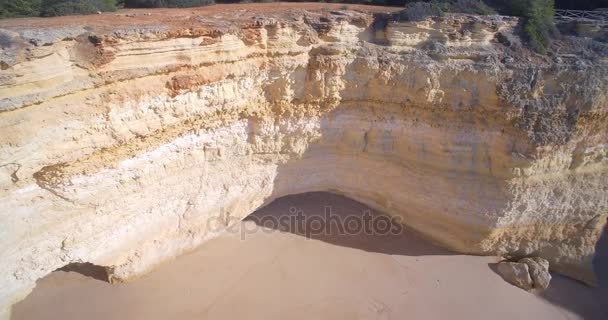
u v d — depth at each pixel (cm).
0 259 895
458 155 1312
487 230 1339
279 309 1176
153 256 1230
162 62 1052
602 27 1362
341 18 1270
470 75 1241
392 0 1900
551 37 1336
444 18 1270
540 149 1212
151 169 1139
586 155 1280
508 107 1215
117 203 1098
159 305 1145
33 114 860
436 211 1394
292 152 1397
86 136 966
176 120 1130
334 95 1312
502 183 1282
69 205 1002
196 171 1254
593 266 1445
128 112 1025
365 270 1337
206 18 1212
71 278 1175
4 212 883
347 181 1515
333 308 1195
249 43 1181
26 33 845
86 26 973
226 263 1306
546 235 1377
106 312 1107
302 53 1251
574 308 1277
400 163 1404
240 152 1324
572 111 1219
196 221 1312
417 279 1321
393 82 1295
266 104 1291
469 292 1288
